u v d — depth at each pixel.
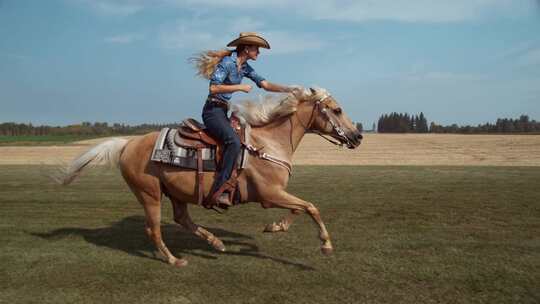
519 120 83.38
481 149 33.56
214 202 4.82
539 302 3.99
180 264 5.05
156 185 5.01
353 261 5.13
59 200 9.51
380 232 6.46
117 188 11.38
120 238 6.32
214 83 4.71
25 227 6.98
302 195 9.92
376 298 4.11
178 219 5.45
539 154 28.00
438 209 8.06
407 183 11.77
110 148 5.31
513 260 5.11
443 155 28.58
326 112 4.96
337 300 4.07
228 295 4.22
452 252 5.43
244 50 4.89
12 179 13.38
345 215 7.67
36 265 5.08
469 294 4.18
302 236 6.28
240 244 5.94
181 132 4.93
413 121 96.00
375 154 29.98
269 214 7.88
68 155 29.56
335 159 25.91
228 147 4.69
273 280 4.57
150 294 4.26
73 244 5.97
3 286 4.47
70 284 4.52
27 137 63.88
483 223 6.94
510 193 9.71
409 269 4.84
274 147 4.91
